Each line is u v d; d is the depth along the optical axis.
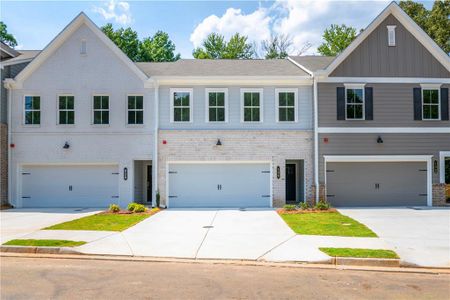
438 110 18.80
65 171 18.98
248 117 18.95
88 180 18.94
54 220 14.32
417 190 18.72
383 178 18.72
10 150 18.69
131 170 18.64
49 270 7.95
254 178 18.89
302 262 8.64
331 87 18.55
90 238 10.83
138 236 11.23
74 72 18.84
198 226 12.99
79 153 18.69
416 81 18.69
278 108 18.94
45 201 18.92
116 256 9.16
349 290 6.75
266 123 18.91
